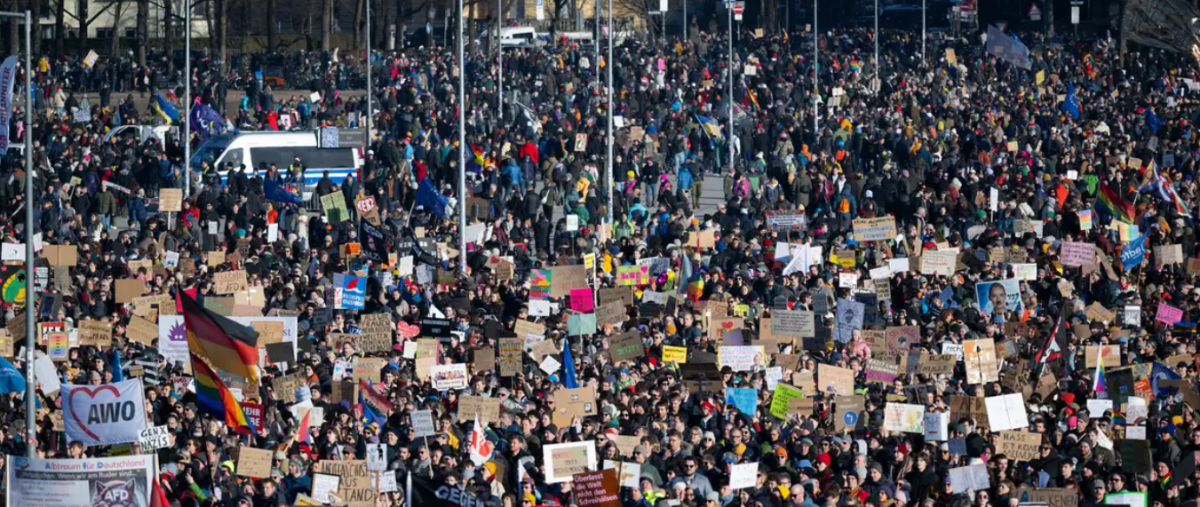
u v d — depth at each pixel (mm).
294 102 167250
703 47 191250
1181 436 61875
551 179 118500
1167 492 57438
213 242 108625
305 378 64875
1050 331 73188
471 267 98938
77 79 191500
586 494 52406
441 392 65500
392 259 95500
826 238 107062
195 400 60719
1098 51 192250
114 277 88375
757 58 179500
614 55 179125
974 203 112125
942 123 148250
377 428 59688
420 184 106688
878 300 85875
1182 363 70312
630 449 57406
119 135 146125
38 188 118125
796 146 137875
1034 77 178500
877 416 61438
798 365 69188
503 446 58500
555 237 107812
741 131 139000
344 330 75938
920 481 56656
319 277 88312
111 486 49312
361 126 151500
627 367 68875
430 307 81562
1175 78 173750
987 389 64312
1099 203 107375
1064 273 92625
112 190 123875
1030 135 139250
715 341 75938
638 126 142125
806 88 167250
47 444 59938
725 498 54906
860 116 149625
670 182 135875
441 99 167125
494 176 120000
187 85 123500
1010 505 52781
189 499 53719
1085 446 58719
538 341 71500
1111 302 88125
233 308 78562
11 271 89625
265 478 53938
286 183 124938
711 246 99125
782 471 56281
